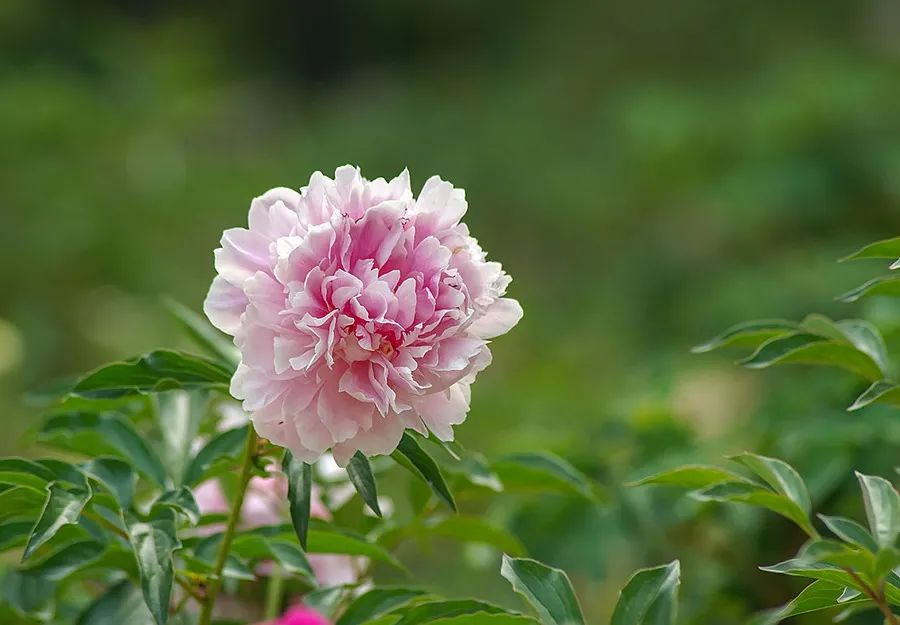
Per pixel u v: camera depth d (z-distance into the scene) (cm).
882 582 123
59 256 480
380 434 121
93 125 548
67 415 142
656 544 170
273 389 120
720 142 476
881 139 399
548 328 494
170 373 129
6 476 130
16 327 448
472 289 123
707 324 393
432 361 120
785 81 522
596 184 601
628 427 176
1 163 512
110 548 132
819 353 135
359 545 137
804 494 129
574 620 127
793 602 128
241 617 153
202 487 150
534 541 167
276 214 123
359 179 123
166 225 527
